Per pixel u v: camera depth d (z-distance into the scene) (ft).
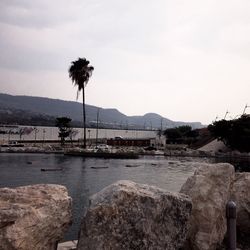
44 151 286.46
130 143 424.87
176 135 499.92
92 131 540.11
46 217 18.19
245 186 29.71
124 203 18.65
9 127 438.81
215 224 24.20
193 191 24.95
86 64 281.13
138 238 18.67
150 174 157.07
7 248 16.67
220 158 284.00
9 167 169.68
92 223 18.35
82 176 141.08
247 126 305.94
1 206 17.65
